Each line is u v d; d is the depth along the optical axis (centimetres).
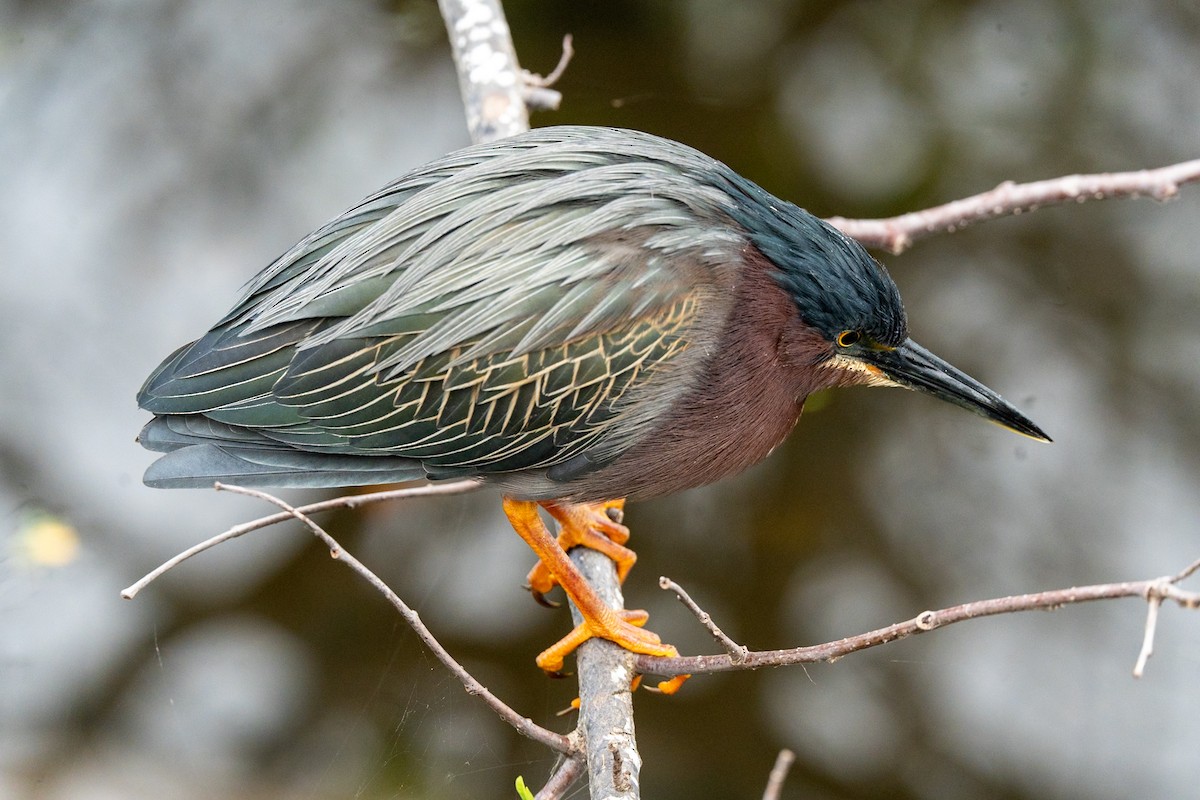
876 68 1540
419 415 725
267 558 1185
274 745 1084
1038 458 1254
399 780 1048
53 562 1143
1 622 1123
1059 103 1491
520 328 700
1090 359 1309
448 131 1399
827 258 733
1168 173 883
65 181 1341
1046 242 1399
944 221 913
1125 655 1157
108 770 1057
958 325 1337
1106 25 1542
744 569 1195
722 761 1094
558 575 752
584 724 684
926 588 1182
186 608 1156
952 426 1287
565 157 737
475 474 752
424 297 707
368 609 1159
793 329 739
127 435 1219
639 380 716
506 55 952
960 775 1100
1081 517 1216
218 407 736
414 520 1209
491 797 1036
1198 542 1193
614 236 704
